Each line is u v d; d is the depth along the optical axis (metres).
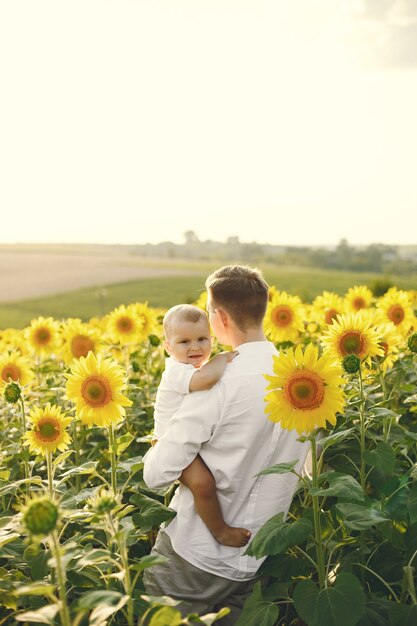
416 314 7.32
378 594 3.21
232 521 2.96
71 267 76.12
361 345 3.43
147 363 5.96
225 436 2.90
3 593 2.83
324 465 3.68
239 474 2.92
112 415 3.42
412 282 60.81
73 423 4.55
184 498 2.99
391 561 3.30
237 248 122.88
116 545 3.13
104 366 3.44
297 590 2.68
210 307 3.16
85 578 2.93
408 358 4.91
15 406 4.87
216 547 2.93
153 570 3.02
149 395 5.31
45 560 2.99
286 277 70.56
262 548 2.59
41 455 3.84
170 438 2.91
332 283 64.19
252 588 3.02
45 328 6.31
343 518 2.98
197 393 2.94
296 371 2.71
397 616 2.75
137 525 2.93
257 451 2.93
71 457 4.74
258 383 2.93
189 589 2.95
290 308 6.38
